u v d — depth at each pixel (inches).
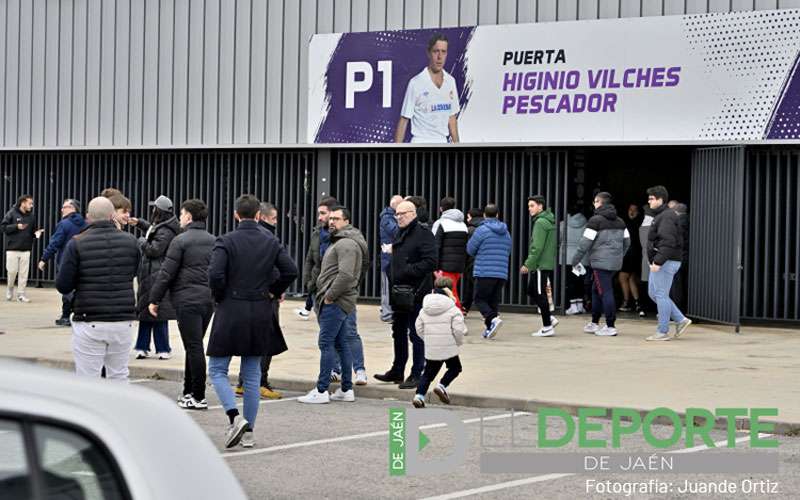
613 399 477.7
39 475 121.5
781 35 746.2
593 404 465.4
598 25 797.2
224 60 935.0
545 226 697.0
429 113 853.2
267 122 919.7
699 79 769.6
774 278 767.1
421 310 478.9
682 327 695.1
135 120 969.5
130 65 971.9
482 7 845.2
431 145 852.6
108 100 981.2
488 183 851.4
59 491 122.3
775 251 765.3
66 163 1015.6
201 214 459.5
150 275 572.7
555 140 811.4
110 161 996.6
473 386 510.0
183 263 457.1
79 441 124.6
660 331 691.4
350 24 887.7
